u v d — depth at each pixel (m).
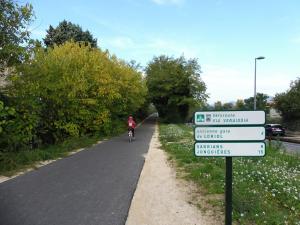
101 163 15.09
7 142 14.67
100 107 26.22
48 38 58.88
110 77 29.02
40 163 14.84
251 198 8.45
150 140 27.77
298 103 50.84
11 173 12.51
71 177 11.91
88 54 26.88
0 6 14.67
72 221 7.46
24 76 16.59
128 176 12.23
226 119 6.29
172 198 9.57
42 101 19.31
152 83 62.03
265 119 6.23
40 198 9.18
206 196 9.63
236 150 6.28
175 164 15.24
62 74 19.92
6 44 14.93
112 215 7.89
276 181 10.47
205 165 13.38
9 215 7.77
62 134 21.17
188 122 64.06
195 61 63.38
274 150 20.70
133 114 51.34
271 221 7.31
